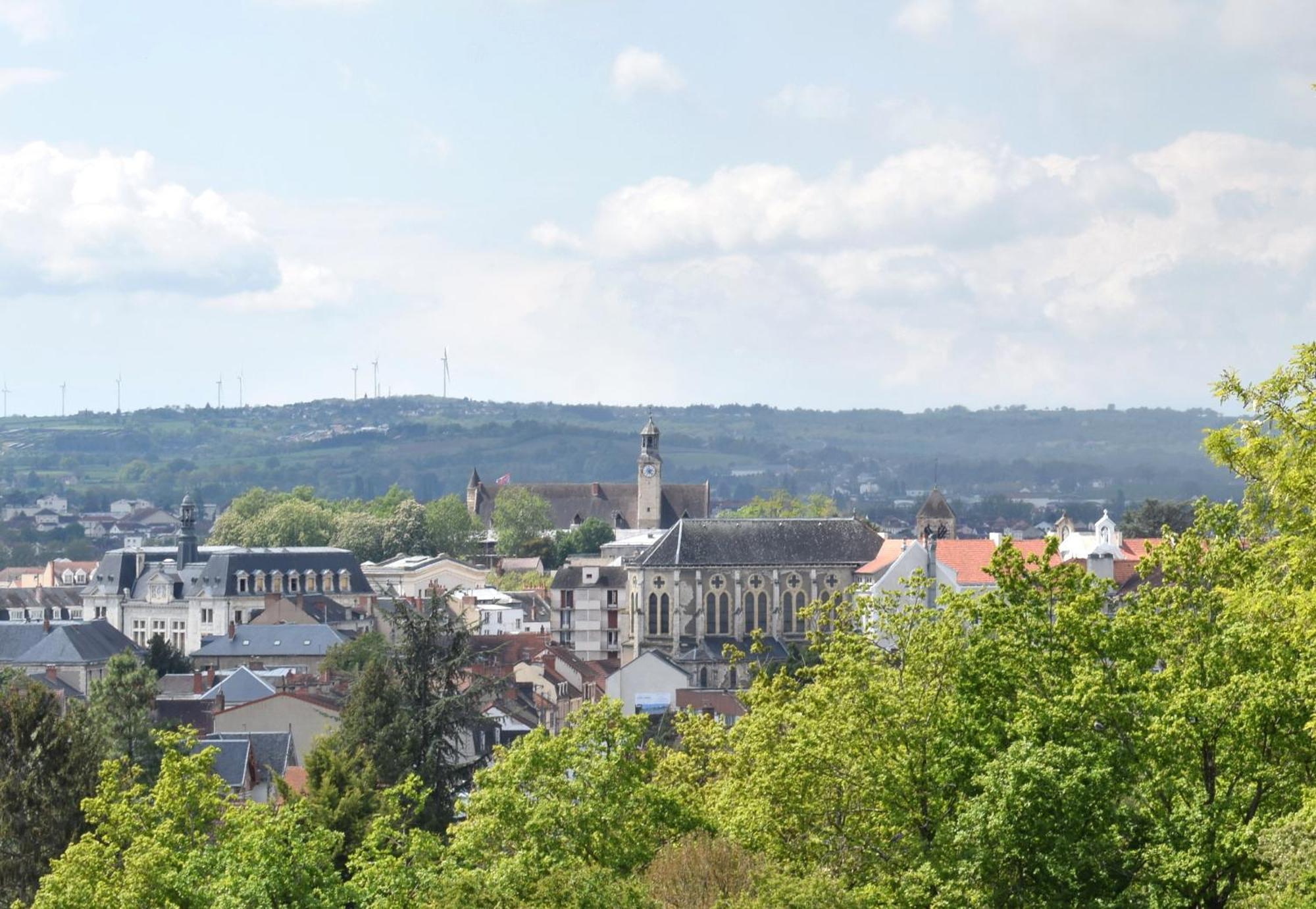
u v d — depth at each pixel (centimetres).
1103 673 9894
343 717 19612
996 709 10319
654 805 11788
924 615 10981
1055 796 9294
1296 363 9219
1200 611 10400
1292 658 9631
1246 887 9781
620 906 9788
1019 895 9506
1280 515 9275
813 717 10925
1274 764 9525
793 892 9306
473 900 10444
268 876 11062
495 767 11950
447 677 19750
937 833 9950
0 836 15988
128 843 12062
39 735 16588
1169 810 9675
